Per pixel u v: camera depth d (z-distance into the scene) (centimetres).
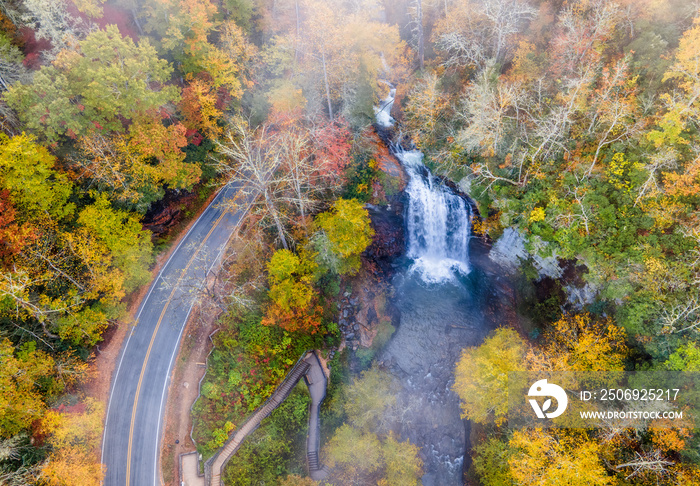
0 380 2817
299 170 3822
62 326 3294
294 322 4169
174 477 3466
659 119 3584
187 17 3678
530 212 4141
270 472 3625
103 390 3697
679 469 3028
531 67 4400
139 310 4072
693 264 3281
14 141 2823
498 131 4006
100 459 3456
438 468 4103
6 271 3139
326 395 4153
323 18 3956
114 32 3116
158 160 3944
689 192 3347
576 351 3581
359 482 3703
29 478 2886
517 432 3334
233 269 4222
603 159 3906
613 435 3175
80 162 3372
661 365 3291
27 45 3472
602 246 3756
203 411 3678
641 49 3816
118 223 3612
